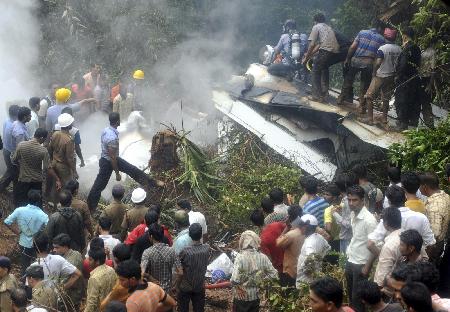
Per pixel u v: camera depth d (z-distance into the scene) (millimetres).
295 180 9766
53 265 6641
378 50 9781
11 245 9164
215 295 8117
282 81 12133
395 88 9758
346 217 7145
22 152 8930
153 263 6578
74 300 6824
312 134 10844
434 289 4891
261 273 6680
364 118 10281
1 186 9398
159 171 9875
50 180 9656
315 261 6680
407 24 11953
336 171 10289
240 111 11266
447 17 10055
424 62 10023
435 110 10797
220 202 9523
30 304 6367
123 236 7934
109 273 6250
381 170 9867
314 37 10734
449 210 6566
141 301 5680
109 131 9453
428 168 8117
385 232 6211
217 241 9258
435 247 6230
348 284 6641
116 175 9531
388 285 5664
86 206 8133
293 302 6586
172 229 9453
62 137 9328
